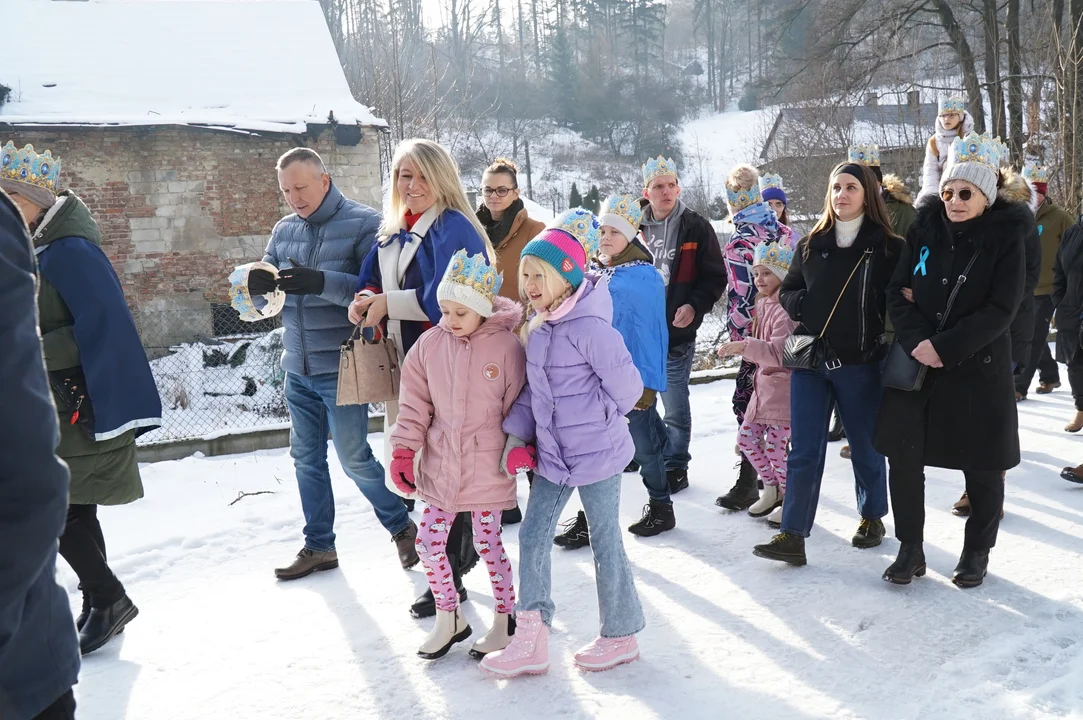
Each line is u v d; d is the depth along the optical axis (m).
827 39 25.25
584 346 3.35
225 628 4.04
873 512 4.75
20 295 1.50
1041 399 8.19
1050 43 16.94
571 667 3.51
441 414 3.51
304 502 4.67
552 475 3.39
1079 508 5.22
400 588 4.44
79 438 3.70
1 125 16.70
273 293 4.25
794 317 4.55
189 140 17.77
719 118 73.50
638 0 84.00
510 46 80.50
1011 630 3.70
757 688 3.29
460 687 3.39
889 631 3.72
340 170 18.55
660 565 4.58
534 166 59.94
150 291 17.88
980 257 3.95
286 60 20.19
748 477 5.46
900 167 20.34
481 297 3.44
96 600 3.87
